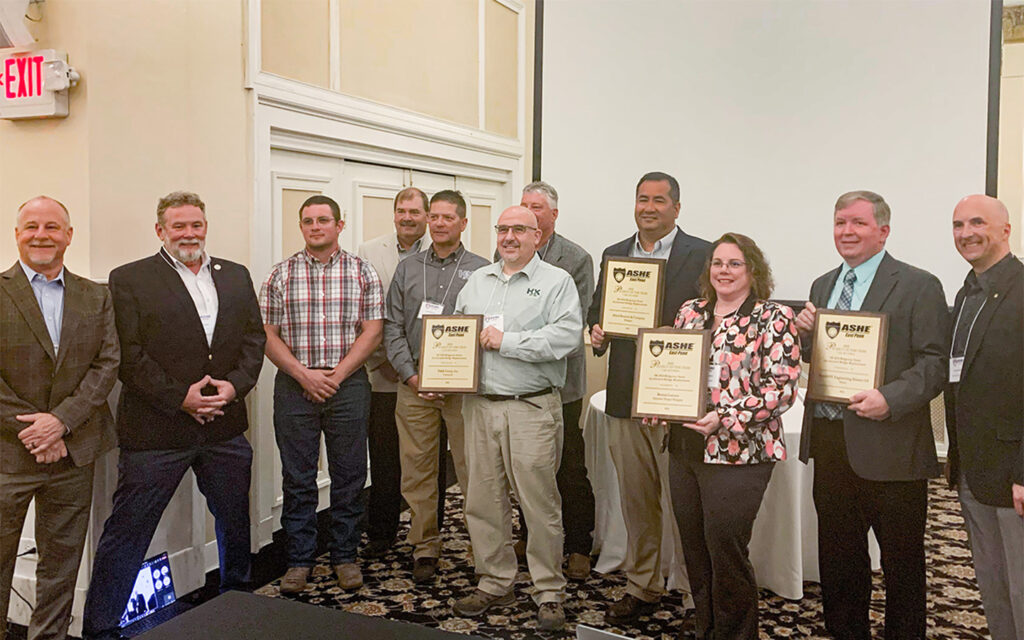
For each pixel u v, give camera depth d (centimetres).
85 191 268
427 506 310
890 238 304
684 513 229
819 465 232
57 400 238
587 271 307
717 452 215
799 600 285
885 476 212
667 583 297
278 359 297
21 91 266
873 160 303
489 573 276
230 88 332
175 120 306
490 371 266
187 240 268
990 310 199
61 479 241
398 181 461
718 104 327
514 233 263
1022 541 198
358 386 307
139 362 257
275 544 360
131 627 270
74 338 239
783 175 318
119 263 282
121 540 260
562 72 354
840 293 230
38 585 244
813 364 220
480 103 523
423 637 117
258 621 122
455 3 493
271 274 306
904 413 207
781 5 312
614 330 258
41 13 270
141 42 289
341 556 305
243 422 286
